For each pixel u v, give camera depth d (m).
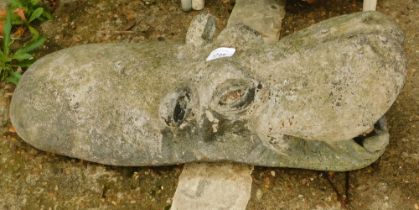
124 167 1.11
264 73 0.92
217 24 1.28
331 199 1.03
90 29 1.31
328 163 1.01
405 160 1.05
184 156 1.03
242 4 1.29
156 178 1.09
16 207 1.09
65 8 1.35
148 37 1.29
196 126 0.98
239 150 1.00
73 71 1.07
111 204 1.08
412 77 1.14
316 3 1.27
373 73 0.87
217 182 1.06
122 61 1.06
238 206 1.04
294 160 1.01
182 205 1.05
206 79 0.93
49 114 1.06
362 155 0.99
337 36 0.91
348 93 0.87
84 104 1.04
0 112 1.20
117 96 1.03
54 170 1.12
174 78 1.00
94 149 1.06
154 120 1.00
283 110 0.91
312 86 0.89
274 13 1.27
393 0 1.26
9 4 1.34
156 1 1.34
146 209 1.07
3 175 1.13
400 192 1.02
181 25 1.29
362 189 1.03
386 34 0.89
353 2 1.26
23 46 1.29
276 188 1.05
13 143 1.16
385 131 0.99
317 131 0.91
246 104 0.91
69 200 1.09
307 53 0.91
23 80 1.11
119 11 1.33
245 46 0.98
